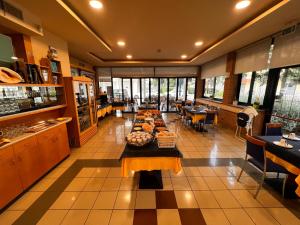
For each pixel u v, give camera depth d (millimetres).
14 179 1840
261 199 1938
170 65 7547
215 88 6652
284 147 1900
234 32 3258
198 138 4262
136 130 2395
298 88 3186
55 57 2975
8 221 1627
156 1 2170
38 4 2000
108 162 2900
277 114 3721
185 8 2369
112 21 2826
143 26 3074
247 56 4348
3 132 2045
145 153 1775
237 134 4586
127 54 5617
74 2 2176
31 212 1739
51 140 2551
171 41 4086
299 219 1650
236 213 1730
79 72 5809
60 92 3297
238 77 5059
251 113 3590
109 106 7473
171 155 1789
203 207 1817
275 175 2453
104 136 4492
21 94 2309
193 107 5613
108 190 2113
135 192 2070
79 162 2902
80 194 2033
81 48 4379
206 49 4910
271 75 3777
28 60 2496
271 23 2713
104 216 1688
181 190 2111
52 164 2578
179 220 1639
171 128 5289
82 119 3953
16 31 2309
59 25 2697
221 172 2549
